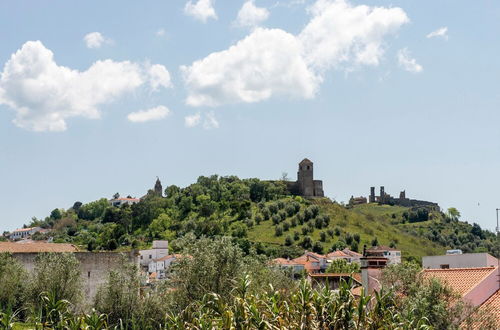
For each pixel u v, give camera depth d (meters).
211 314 35.16
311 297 33.12
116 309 55.47
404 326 32.72
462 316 35.97
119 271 59.53
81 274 64.50
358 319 32.62
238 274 50.00
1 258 58.81
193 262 50.34
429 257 60.22
